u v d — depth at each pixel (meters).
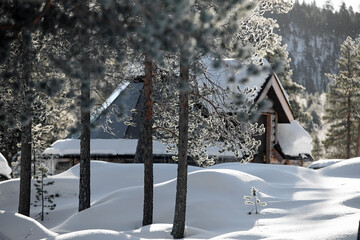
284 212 20.31
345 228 14.66
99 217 22.27
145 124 21.00
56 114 24.69
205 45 10.13
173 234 17.81
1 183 32.28
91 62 12.64
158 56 9.64
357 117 83.31
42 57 13.87
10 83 14.15
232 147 22.44
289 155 46.56
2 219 16.50
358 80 81.50
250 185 24.91
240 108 19.91
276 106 44.97
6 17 10.72
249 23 21.14
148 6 8.84
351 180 31.83
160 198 23.52
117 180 31.62
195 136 24.19
